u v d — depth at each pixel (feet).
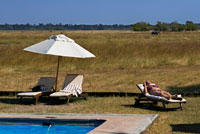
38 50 33.78
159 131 22.52
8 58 65.16
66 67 61.31
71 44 35.86
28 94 33.58
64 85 36.45
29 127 24.99
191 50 76.33
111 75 53.52
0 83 47.50
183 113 28.89
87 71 58.34
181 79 48.37
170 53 73.31
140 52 75.05
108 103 34.17
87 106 32.55
